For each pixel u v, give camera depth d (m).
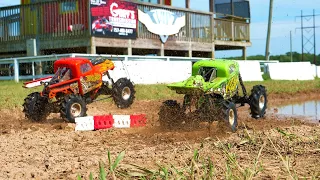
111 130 8.78
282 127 8.91
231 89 9.37
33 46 19.25
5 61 18.97
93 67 10.87
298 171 4.73
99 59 11.59
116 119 9.24
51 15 18.95
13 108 12.12
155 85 18.39
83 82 10.52
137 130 8.87
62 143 7.44
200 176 4.45
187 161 5.37
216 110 8.43
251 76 25.28
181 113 8.91
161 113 8.96
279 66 27.73
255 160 4.88
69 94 10.01
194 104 8.71
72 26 18.39
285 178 4.45
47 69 18.86
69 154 6.46
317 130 8.03
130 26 19.62
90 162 5.76
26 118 10.69
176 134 8.21
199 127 8.95
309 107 14.12
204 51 24.41
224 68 9.12
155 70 20.17
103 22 18.31
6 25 20.50
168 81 20.83
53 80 10.23
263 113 10.79
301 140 6.62
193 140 7.54
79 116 9.86
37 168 5.59
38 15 19.31
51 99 10.38
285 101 16.08
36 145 7.25
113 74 18.06
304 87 19.80
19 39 20.02
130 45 19.77
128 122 9.32
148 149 6.66
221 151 5.87
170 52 24.78
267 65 27.33
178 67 21.44
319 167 4.87
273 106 14.46
